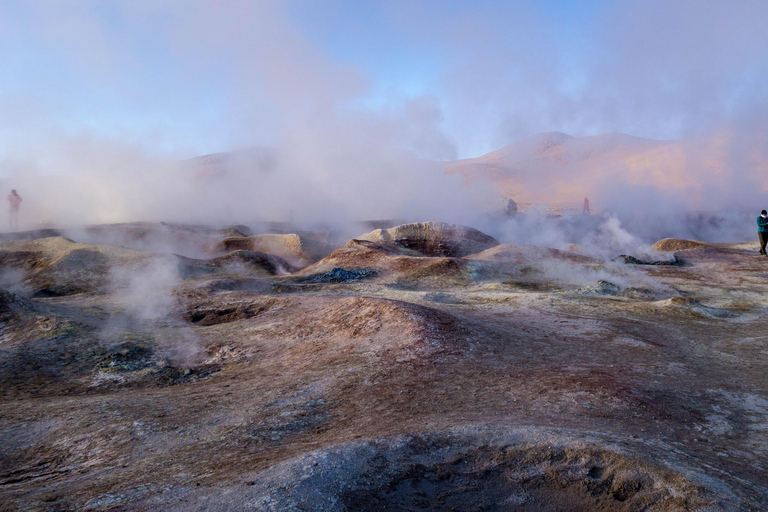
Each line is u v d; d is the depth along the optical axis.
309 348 10.41
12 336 11.62
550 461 4.52
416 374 7.98
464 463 4.55
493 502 4.00
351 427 5.95
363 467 4.33
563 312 13.58
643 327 12.09
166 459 5.32
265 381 8.61
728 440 5.57
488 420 5.70
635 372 8.17
